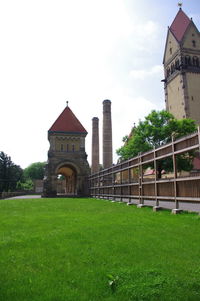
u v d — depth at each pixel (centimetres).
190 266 470
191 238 667
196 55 6397
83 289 387
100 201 2427
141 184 1703
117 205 1836
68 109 5728
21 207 1686
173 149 1270
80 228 809
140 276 426
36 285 398
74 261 504
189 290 383
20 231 792
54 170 5078
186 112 6016
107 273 440
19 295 366
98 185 3466
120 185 2255
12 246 611
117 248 578
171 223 891
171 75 6750
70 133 5278
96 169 5997
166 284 397
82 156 5234
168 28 7006
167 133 3900
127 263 487
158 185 1449
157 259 507
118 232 747
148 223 899
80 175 5141
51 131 5212
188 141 1141
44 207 1669
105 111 5503
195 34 6525
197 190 1078
